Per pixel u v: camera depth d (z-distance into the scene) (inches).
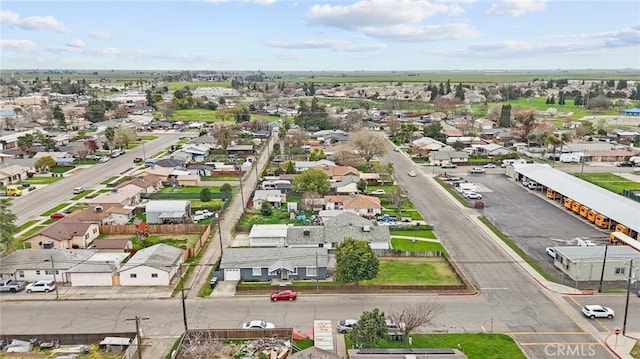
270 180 4079.7
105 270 2239.2
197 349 1633.9
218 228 2942.9
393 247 2669.8
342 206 3358.8
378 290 2151.8
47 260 2314.2
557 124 7421.3
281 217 3238.2
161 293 2158.0
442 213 3304.6
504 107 7214.6
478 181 4266.7
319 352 1578.5
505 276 2300.7
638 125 7293.3
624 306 2007.9
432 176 4446.4
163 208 3152.1
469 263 2452.0
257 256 2363.4
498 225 3038.9
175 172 4311.0
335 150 5270.7
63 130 7150.6
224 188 3853.3
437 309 1980.8
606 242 2723.9
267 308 2009.1
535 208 3432.6
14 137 6082.7
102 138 6053.2
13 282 2197.3
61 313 1974.7
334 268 2287.2
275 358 1633.9
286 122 7593.5
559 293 2126.0
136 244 2721.5
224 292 2164.1
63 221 2815.0
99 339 1759.4
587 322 1879.9
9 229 2471.7
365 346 1657.2
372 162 4943.4
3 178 4047.7
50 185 4079.7
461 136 6363.2
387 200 3602.4
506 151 5319.9
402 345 1705.2
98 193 3801.7
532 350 1686.8
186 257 2522.1
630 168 4766.2
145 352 1691.7
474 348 1685.5
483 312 1957.4
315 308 2004.2
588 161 5073.8
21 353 1690.5
